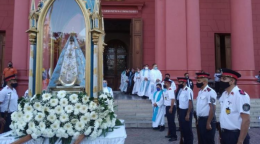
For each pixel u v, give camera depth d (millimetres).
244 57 12977
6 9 16188
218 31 16578
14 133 3396
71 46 4344
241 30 13109
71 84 4238
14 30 12695
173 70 12711
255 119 10031
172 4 13078
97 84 4027
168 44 12891
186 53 12859
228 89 4074
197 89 12336
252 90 12648
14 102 6348
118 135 3438
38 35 4109
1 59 16016
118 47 20297
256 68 16484
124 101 11789
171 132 7488
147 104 11430
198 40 12969
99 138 3322
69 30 4363
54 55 4332
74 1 4250
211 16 16672
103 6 16281
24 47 12586
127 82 15547
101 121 3365
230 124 3885
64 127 3213
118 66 20062
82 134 3246
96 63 4023
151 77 12289
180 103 6391
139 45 16078
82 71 4223
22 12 12734
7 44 15945
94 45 4039
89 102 3463
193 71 12641
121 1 16297
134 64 15945
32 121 3221
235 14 13359
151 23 16547
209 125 5156
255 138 7785
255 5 16828
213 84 15945
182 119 6266
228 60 16766
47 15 4281
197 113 5492
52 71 4309
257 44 16594
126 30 19828
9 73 11859
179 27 12938
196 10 13062
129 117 10266
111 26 19562
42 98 3414
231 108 3900
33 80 4102
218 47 16812
